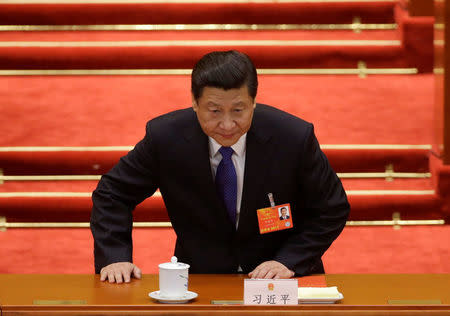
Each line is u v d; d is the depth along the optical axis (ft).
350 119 56.75
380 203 53.47
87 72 60.70
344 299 28.12
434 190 53.83
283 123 32.40
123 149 54.29
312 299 27.30
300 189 32.99
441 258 50.85
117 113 57.00
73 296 28.60
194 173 32.30
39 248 51.65
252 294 27.02
